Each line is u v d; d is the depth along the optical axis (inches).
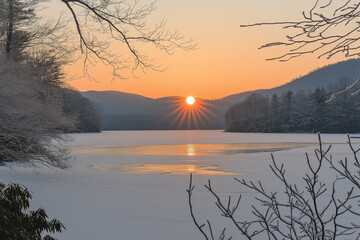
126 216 478.0
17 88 737.0
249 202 560.1
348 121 5255.9
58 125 868.6
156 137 4352.9
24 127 792.9
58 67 851.4
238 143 2741.1
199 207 530.6
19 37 813.9
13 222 203.6
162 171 1029.8
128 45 489.7
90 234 398.9
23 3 749.3
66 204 541.0
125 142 3009.4
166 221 455.5
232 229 418.3
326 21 88.0
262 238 381.1
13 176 788.6
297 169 1000.2
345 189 655.8
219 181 794.2
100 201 568.7
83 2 458.9
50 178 801.6
